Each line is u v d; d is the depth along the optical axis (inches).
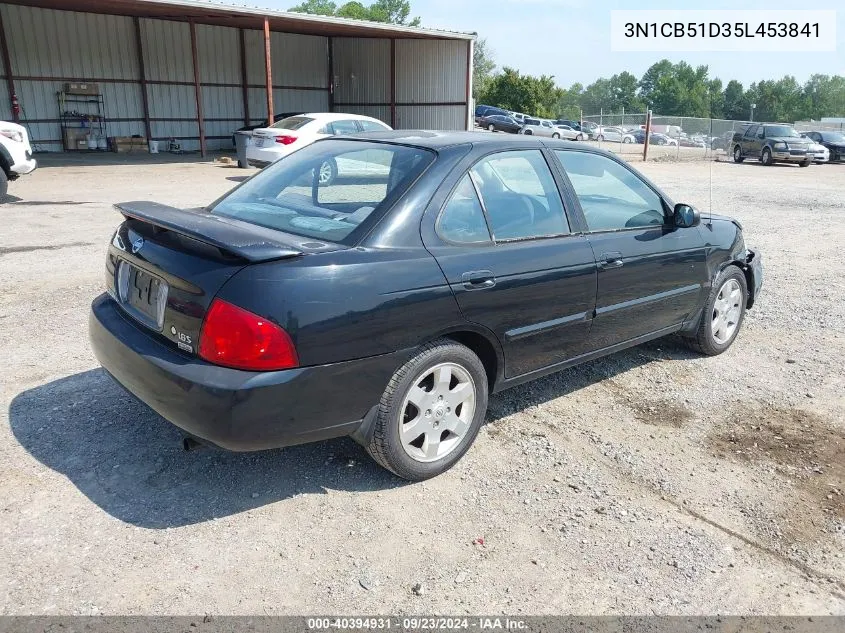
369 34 1139.9
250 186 156.5
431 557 114.0
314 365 113.6
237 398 108.8
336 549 114.7
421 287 123.8
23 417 153.5
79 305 234.5
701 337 204.7
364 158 143.3
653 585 110.1
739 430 163.3
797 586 111.4
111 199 498.3
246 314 109.0
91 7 901.8
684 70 5551.2
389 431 125.5
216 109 1144.8
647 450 152.3
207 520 120.5
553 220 152.6
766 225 466.0
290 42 1210.0
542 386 185.2
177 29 1069.8
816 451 154.5
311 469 138.1
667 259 176.7
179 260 118.7
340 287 115.1
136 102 1051.9
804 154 1084.5
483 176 141.3
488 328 136.8
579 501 131.6
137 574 106.6
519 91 2709.2
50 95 966.4
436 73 1164.5
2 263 289.0
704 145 1357.0
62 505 122.6
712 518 128.3
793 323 248.4
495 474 139.6
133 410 158.4
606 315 163.2
